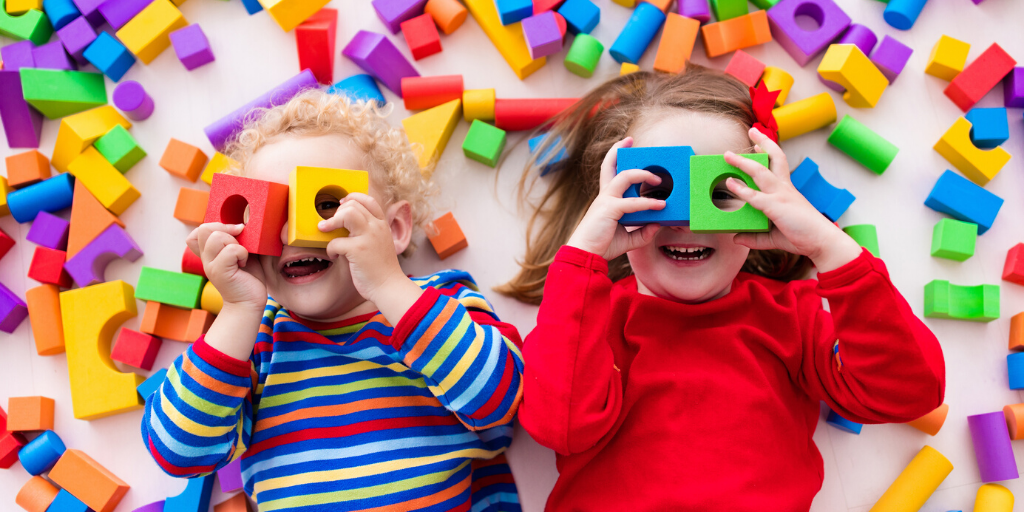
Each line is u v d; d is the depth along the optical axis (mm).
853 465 1156
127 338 1161
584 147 1191
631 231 897
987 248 1204
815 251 804
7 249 1235
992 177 1196
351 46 1243
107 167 1205
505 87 1266
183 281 1169
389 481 945
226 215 874
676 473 905
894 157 1200
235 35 1284
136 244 1217
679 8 1258
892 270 1194
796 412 977
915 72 1253
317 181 833
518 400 950
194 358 873
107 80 1272
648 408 942
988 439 1129
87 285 1191
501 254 1226
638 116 1016
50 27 1297
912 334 805
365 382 976
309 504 936
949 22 1268
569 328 854
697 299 971
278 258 904
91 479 1138
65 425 1184
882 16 1267
